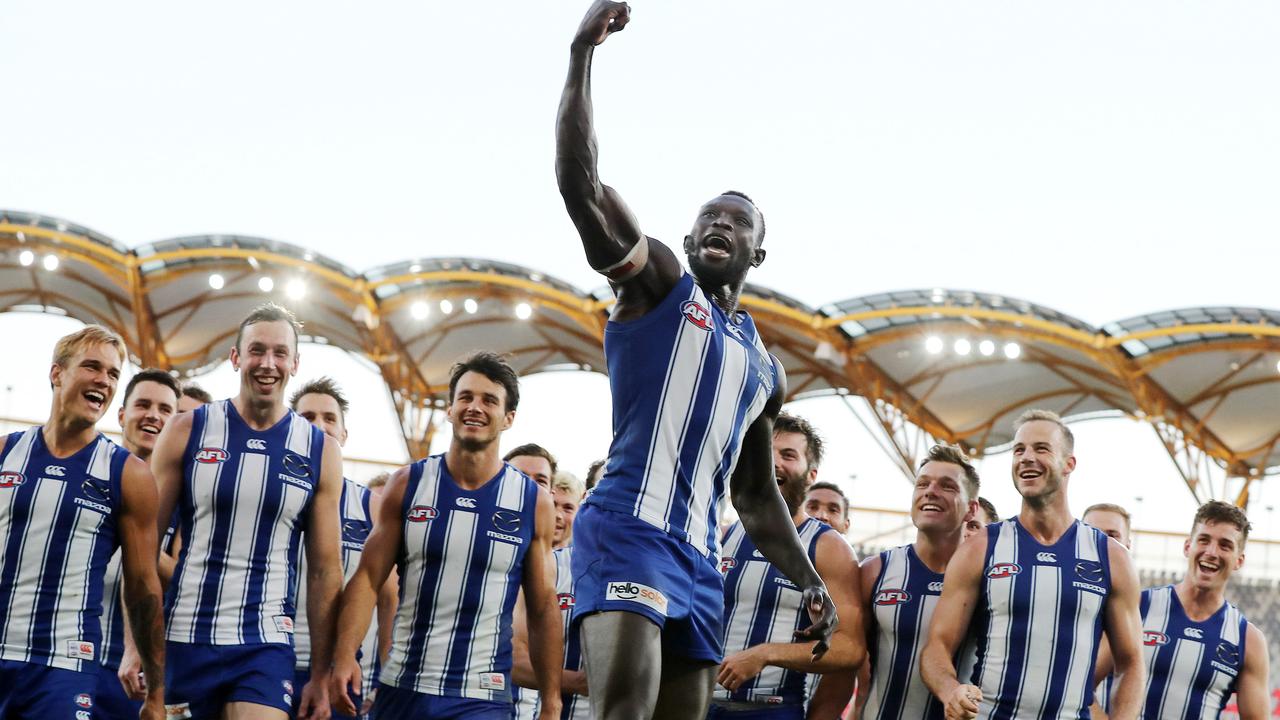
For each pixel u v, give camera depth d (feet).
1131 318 73.00
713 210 13.00
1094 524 28.96
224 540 19.29
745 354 12.66
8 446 18.17
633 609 11.55
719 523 12.90
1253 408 83.97
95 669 18.20
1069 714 20.36
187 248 77.30
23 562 17.75
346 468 88.94
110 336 18.29
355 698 23.36
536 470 25.79
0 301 89.40
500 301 80.74
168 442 19.53
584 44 11.53
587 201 11.46
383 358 88.99
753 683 21.74
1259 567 77.82
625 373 12.22
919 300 75.87
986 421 92.89
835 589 21.76
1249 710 25.91
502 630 20.53
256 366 19.54
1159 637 26.21
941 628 20.84
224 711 18.99
